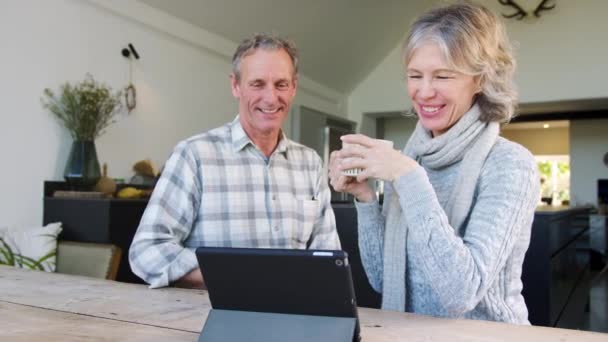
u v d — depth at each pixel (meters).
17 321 0.88
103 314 0.92
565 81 6.20
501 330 0.80
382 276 1.13
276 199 1.67
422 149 1.05
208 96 4.64
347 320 0.68
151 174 3.68
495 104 0.98
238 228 1.60
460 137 0.98
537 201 0.91
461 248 0.80
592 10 6.07
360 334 0.73
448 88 0.95
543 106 7.00
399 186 0.85
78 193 3.03
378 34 6.48
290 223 1.69
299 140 6.04
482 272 0.81
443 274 0.79
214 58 4.71
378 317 0.89
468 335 0.77
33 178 3.05
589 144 8.03
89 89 3.29
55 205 3.02
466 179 0.96
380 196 1.64
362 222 1.13
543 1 6.16
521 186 0.88
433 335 0.78
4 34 2.87
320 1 5.14
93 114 3.16
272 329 0.70
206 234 1.58
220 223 1.59
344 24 5.78
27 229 2.56
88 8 3.39
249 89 1.61
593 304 4.71
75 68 3.31
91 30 3.42
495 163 0.93
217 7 4.35
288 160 1.76
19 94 2.96
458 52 0.92
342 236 2.65
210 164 1.60
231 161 1.64
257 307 0.72
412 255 1.02
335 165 1.07
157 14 3.96
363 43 6.46
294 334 0.69
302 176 1.78
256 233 1.63
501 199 0.87
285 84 1.64
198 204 1.59
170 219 1.51
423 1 6.14
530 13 6.32
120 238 2.89
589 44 6.09
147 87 3.92
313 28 5.48
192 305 1.00
